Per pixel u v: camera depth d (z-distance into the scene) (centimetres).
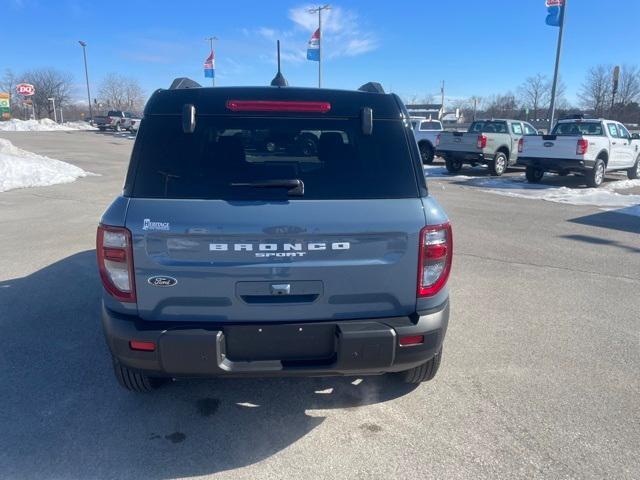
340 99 314
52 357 426
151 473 290
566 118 1716
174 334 283
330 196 294
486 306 553
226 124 303
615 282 641
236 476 288
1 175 1429
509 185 1598
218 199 287
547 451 310
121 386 371
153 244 282
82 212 1056
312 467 296
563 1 2031
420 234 295
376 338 291
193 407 356
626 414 350
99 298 560
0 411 348
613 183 1677
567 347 454
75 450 309
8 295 566
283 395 373
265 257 285
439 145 1939
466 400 366
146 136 301
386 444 317
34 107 7344
